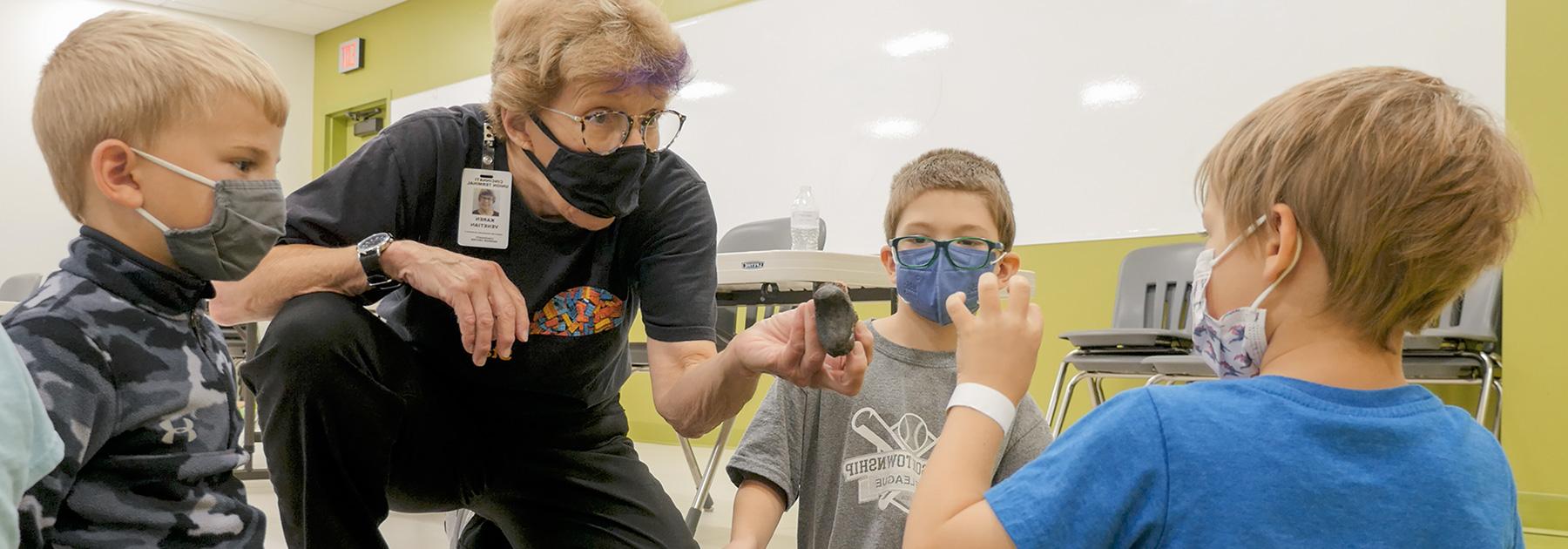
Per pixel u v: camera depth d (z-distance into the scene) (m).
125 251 0.98
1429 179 0.72
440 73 6.89
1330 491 0.71
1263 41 3.64
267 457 1.28
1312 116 0.75
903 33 4.61
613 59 1.18
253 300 1.29
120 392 0.94
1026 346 0.87
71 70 0.97
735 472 1.31
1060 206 4.13
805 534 1.37
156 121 0.97
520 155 1.34
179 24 1.03
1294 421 0.73
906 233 1.37
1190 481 0.72
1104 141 4.02
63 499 0.88
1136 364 2.91
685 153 5.49
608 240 1.43
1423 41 3.30
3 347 0.77
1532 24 3.10
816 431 1.37
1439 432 0.75
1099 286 4.02
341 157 7.92
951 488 0.80
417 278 1.24
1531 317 3.06
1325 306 0.75
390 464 1.38
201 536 1.00
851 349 1.07
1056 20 4.15
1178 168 3.83
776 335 1.24
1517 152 0.79
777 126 5.07
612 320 1.45
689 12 5.47
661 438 5.54
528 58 1.23
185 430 0.99
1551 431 3.03
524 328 1.23
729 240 3.46
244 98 1.01
